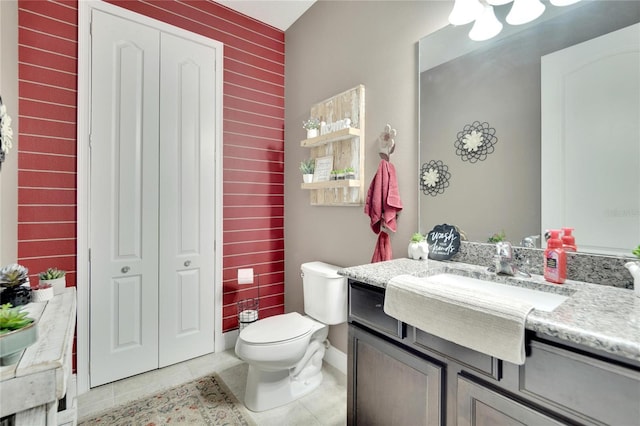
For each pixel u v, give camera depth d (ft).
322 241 7.58
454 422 3.04
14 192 5.24
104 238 6.33
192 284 7.47
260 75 8.56
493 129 4.32
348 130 6.19
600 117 3.37
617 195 3.26
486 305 2.67
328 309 6.21
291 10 8.10
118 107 6.47
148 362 6.86
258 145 8.54
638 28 3.15
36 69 5.64
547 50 3.79
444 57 4.94
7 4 4.89
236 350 5.49
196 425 5.14
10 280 3.93
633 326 2.19
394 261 4.85
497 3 3.96
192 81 7.41
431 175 5.09
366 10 6.38
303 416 5.40
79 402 5.73
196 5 7.48
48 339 2.92
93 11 6.18
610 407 2.07
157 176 6.95
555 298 3.29
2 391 2.25
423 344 3.33
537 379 2.44
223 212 7.93
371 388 3.97
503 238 4.20
